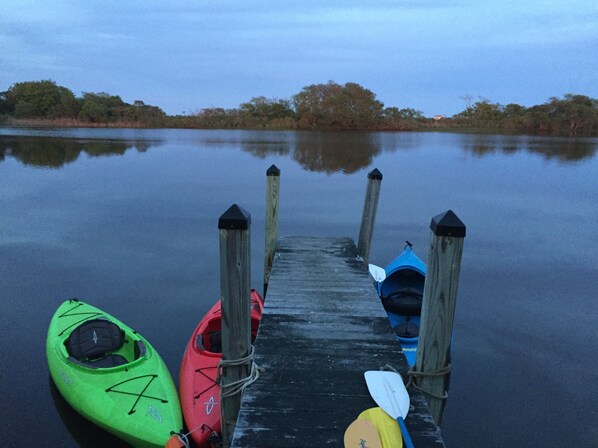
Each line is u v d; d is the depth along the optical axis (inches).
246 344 132.1
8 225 516.7
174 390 205.2
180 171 951.0
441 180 900.0
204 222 542.0
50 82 2682.1
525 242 488.1
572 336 285.1
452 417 209.8
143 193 715.4
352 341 165.5
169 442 167.9
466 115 2984.7
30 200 652.7
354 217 581.9
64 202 642.8
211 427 175.5
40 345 260.1
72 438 189.6
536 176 965.8
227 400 135.4
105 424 181.9
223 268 124.0
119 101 2763.3
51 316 296.7
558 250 461.1
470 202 693.3
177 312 306.5
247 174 917.2
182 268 389.7
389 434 115.0
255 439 112.8
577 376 242.8
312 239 314.5
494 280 377.7
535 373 245.1
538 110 2576.3
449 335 123.6
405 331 230.4
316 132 2434.8
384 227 541.0
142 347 221.8
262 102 2785.4
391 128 2650.1
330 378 139.6
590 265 416.5
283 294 212.7
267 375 140.9
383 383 133.1
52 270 380.5
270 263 276.4
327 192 753.0
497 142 1914.4
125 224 528.7
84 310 270.2
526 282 373.4
